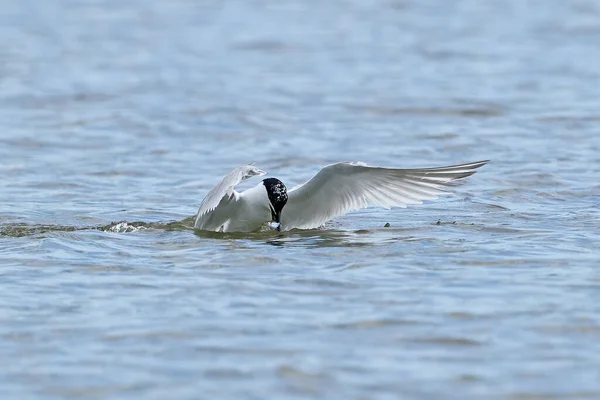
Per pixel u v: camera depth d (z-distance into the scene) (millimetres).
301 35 35500
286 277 11820
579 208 15445
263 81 28234
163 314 10602
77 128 22844
